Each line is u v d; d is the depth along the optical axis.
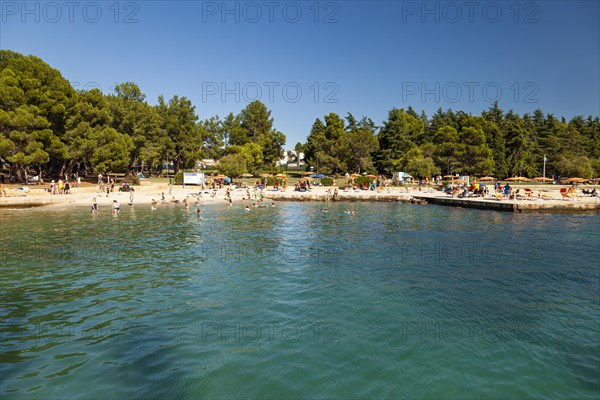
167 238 24.70
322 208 43.12
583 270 16.95
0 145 45.69
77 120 57.81
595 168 82.50
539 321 11.45
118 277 15.90
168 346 9.83
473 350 9.70
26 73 52.09
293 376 8.48
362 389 8.03
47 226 29.19
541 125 103.00
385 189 62.44
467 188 53.94
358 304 12.83
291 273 16.58
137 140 70.62
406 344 10.01
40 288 14.41
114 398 7.59
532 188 62.19
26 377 8.30
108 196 49.94
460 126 102.19
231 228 28.88
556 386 8.19
